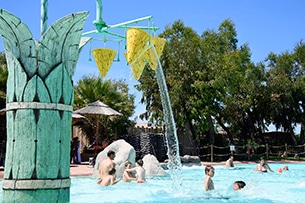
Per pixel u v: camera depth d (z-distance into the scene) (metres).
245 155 26.11
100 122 25.02
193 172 16.53
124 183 10.46
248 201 7.55
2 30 3.55
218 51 26.14
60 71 3.62
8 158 3.52
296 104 32.22
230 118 31.02
